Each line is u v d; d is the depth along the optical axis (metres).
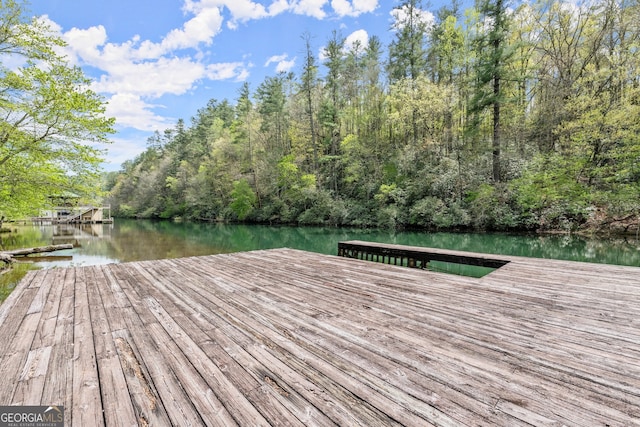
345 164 22.81
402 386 1.53
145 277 4.02
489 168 15.48
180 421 1.29
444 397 1.43
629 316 2.44
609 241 11.18
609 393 1.45
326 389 1.51
